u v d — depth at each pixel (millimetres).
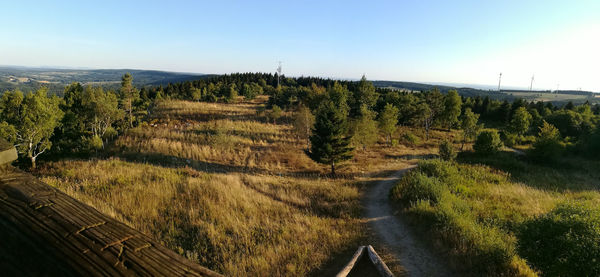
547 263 7215
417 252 10148
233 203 13180
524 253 7906
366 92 57125
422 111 50281
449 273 8727
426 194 15477
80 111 37906
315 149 25672
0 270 813
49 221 900
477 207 14320
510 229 11609
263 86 117750
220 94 87188
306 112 35844
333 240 10578
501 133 50875
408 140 44875
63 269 764
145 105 58312
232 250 9258
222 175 19875
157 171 17844
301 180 22188
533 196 17328
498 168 26969
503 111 68625
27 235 857
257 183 18906
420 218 12734
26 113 22750
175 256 837
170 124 44250
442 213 11805
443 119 54781
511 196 16969
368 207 15852
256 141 36000
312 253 9453
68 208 986
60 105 38094
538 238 7684
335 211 14430
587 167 29594
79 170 16828
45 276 763
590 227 6883
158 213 11391
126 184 14102
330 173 26719
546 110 65812
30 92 23672
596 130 35500
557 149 30406
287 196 16281
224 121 44156
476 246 9445
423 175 19094
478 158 31781
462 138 47750
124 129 39688
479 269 8539
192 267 813
